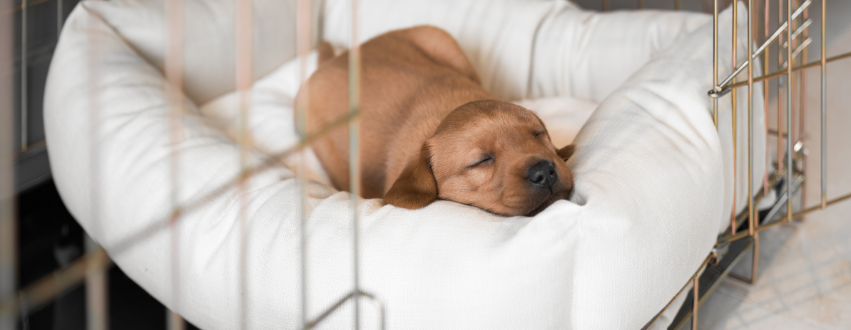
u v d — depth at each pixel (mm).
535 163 1471
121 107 1885
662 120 1651
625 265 1342
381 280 1309
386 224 1371
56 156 1970
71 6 2635
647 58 2330
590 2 3553
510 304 1271
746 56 1932
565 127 2166
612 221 1322
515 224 1331
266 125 2369
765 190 2014
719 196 1628
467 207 1453
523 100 2488
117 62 2053
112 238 1770
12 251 1137
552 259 1271
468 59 2561
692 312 1683
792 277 2012
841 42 2926
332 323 1348
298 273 1385
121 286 1896
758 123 1938
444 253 1296
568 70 2523
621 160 1488
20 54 2430
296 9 2703
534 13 2596
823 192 1919
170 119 1850
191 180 1652
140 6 2277
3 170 1817
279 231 1440
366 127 2111
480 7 2680
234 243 1484
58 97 1995
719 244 1742
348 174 2154
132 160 1751
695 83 1732
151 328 1765
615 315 1364
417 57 2428
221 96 2535
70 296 1798
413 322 1303
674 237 1445
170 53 2223
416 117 2031
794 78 2648
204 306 1542
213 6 2424
